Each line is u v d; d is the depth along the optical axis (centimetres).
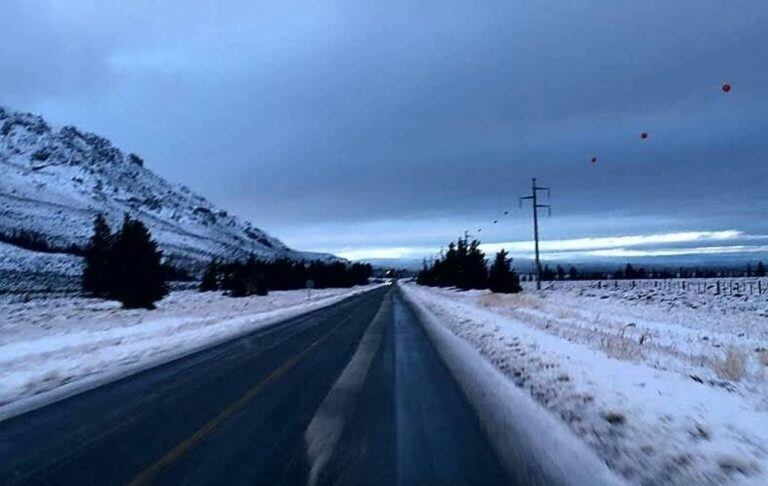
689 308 3941
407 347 2197
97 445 899
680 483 684
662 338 2155
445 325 3153
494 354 1862
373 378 1502
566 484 708
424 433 951
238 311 4722
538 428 968
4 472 778
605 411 1000
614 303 4466
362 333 2769
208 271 8612
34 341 2397
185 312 4394
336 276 13912
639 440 843
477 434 941
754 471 682
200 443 901
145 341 2520
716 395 1044
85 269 5491
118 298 4547
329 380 1480
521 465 780
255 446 882
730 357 1297
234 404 1196
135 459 823
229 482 721
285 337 2647
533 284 10881
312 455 834
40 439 945
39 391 1391
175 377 1563
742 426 844
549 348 1795
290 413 1106
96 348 2245
